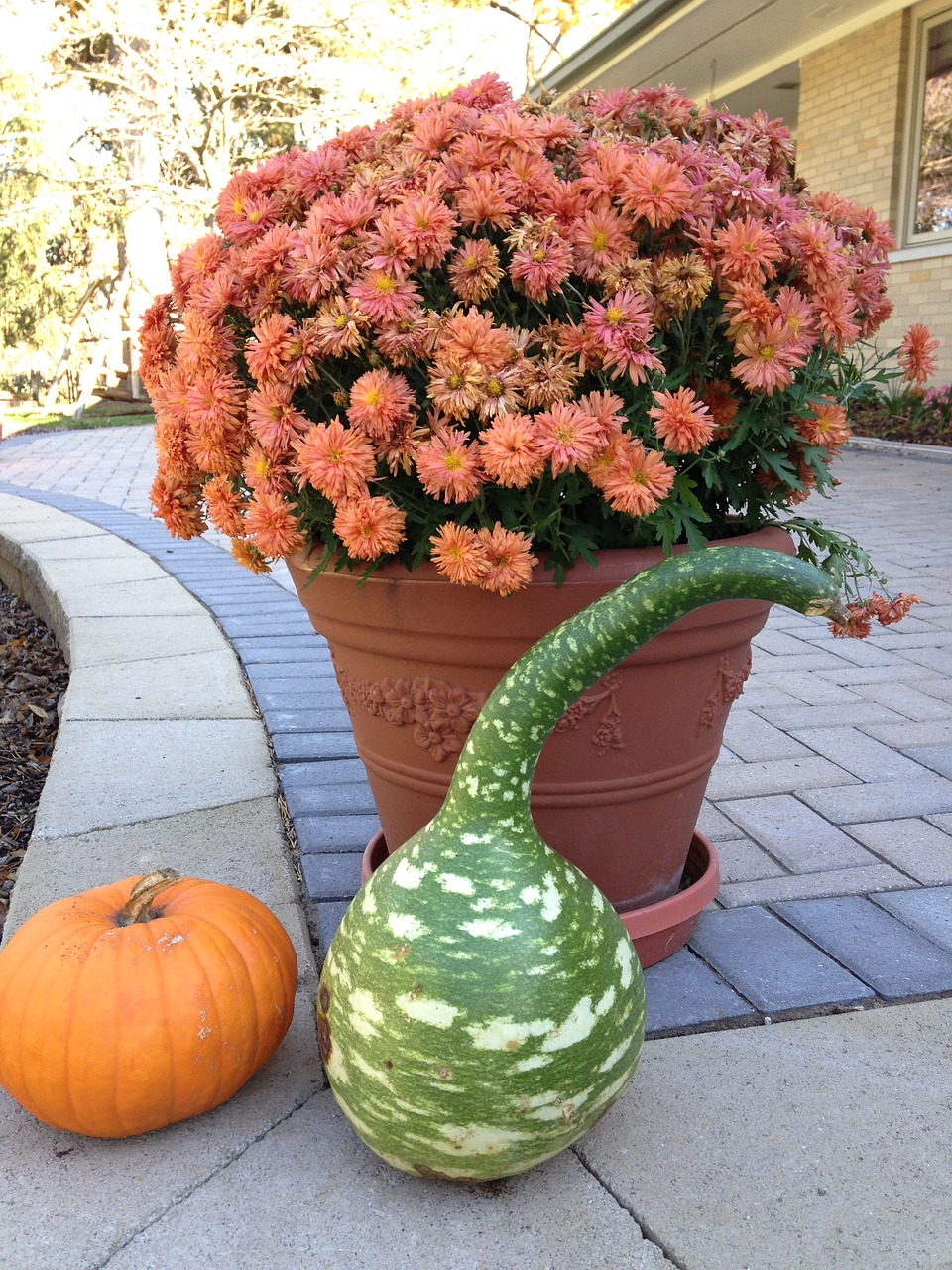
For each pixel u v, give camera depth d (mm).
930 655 3939
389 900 1396
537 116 1769
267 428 1551
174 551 5734
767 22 9602
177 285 1810
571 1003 1336
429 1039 1309
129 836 2402
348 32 16266
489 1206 1406
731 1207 1402
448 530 1477
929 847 2453
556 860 1433
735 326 1554
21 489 8586
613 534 1730
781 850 2449
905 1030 1784
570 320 1555
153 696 3365
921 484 7543
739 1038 1763
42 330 19406
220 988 1502
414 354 1526
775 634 4316
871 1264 1313
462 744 1769
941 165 9242
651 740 1784
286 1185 1446
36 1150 1518
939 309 9320
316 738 3064
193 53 15508
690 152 1686
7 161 17766
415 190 1566
